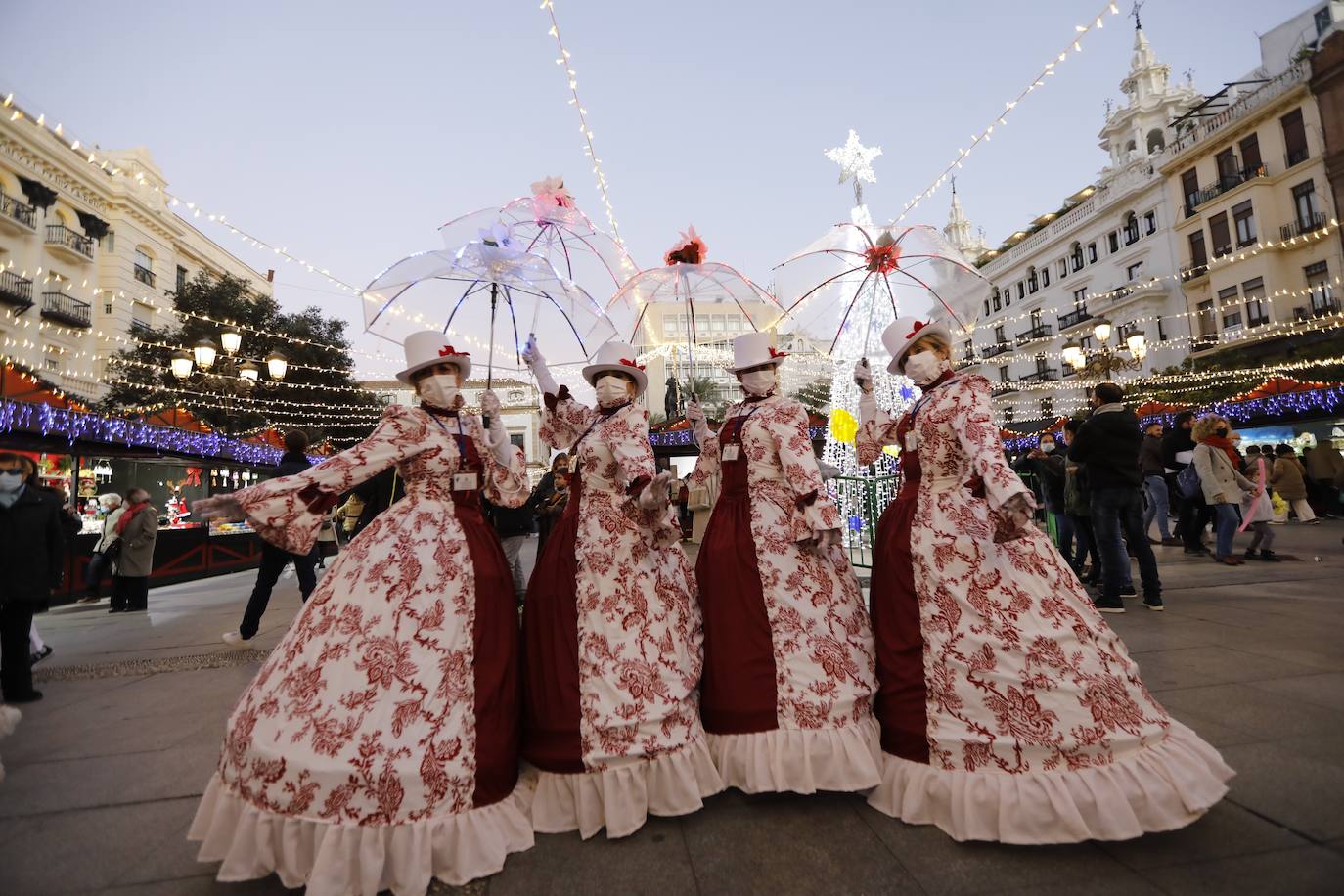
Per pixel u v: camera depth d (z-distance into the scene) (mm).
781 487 2467
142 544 7516
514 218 3387
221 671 4246
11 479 3764
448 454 2277
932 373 2424
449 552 2131
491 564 2223
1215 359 22719
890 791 2043
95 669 4383
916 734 2033
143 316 23516
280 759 1731
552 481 5773
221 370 11602
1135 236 27609
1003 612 2004
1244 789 2041
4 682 3648
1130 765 1814
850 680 2178
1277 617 4277
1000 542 1968
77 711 3443
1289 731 2451
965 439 2135
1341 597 4836
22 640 3703
